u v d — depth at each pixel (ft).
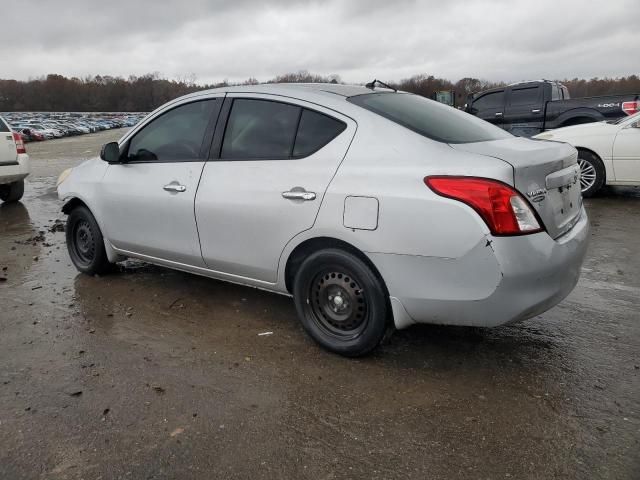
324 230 9.84
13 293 14.40
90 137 148.36
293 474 7.30
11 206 29.04
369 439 8.01
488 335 11.40
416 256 8.94
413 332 11.60
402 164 9.20
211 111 12.15
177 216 12.37
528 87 43.62
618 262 16.14
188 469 7.41
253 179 10.93
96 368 10.20
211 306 13.24
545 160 9.24
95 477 7.27
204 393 9.30
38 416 8.65
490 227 8.33
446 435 8.07
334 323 10.50
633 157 24.32
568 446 7.75
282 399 9.11
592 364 10.09
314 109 10.54
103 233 14.57
